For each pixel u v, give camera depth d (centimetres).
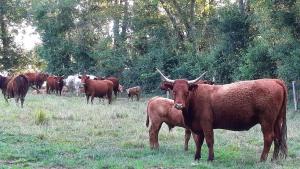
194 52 3772
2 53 5381
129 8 4278
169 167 1037
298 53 2469
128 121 1847
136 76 4000
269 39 2742
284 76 2619
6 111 1983
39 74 4206
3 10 5259
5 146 1228
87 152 1184
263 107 1084
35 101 2689
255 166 1034
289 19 2559
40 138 1388
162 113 1288
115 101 3212
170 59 3844
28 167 1017
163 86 1130
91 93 2856
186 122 1156
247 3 3369
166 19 4203
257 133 1599
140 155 1173
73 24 4453
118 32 4322
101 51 4206
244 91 1093
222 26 3319
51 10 4384
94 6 4525
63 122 1738
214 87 1135
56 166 1050
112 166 1028
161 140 1435
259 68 2816
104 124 1734
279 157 1123
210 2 4128
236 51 3297
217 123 1130
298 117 2217
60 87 3731
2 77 2677
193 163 1067
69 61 4569
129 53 4206
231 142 1394
